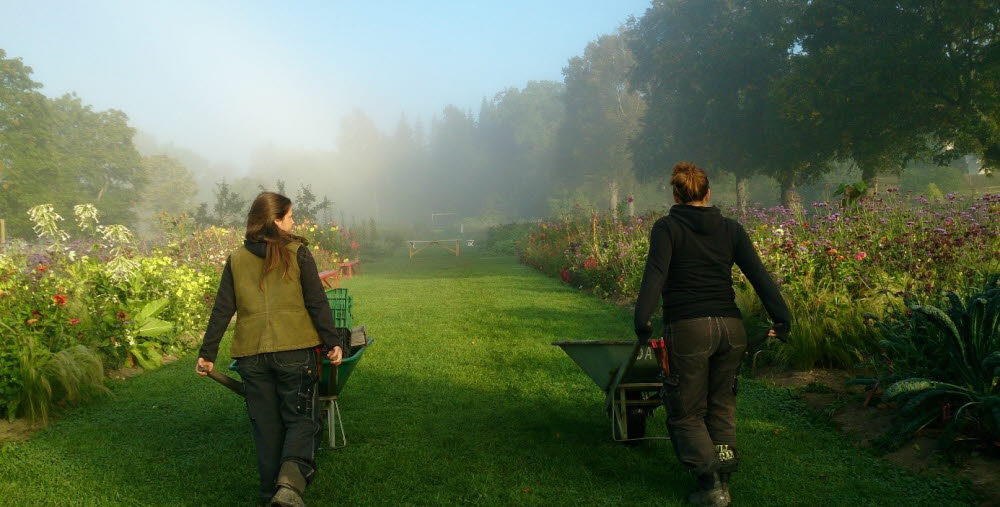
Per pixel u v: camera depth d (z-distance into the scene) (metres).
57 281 7.03
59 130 61.31
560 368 6.63
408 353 7.53
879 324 5.16
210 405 5.57
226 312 3.42
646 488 3.69
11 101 48.00
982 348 4.04
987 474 3.55
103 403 5.67
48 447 4.54
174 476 4.00
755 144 35.84
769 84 32.88
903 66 24.14
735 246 3.50
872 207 9.27
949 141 26.03
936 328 4.44
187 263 11.37
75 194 54.09
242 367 3.37
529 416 5.07
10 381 5.05
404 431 4.76
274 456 3.35
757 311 6.96
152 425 5.03
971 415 3.97
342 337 4.45
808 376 5.77
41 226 7.95
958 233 7.77
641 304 3.35
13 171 45.84
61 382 5.41
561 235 21.39
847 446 4.23
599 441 4.47
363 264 25.25
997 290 4.16
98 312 6.84
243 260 3.46
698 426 3.42
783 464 3.97
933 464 3.77
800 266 7.33
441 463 4.12
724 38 36.09
